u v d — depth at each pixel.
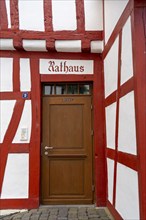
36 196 4.32
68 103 4.62
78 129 4.58
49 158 4.53
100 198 4.36
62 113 4.61
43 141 4.55
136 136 2.72
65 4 4.59
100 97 4.55
